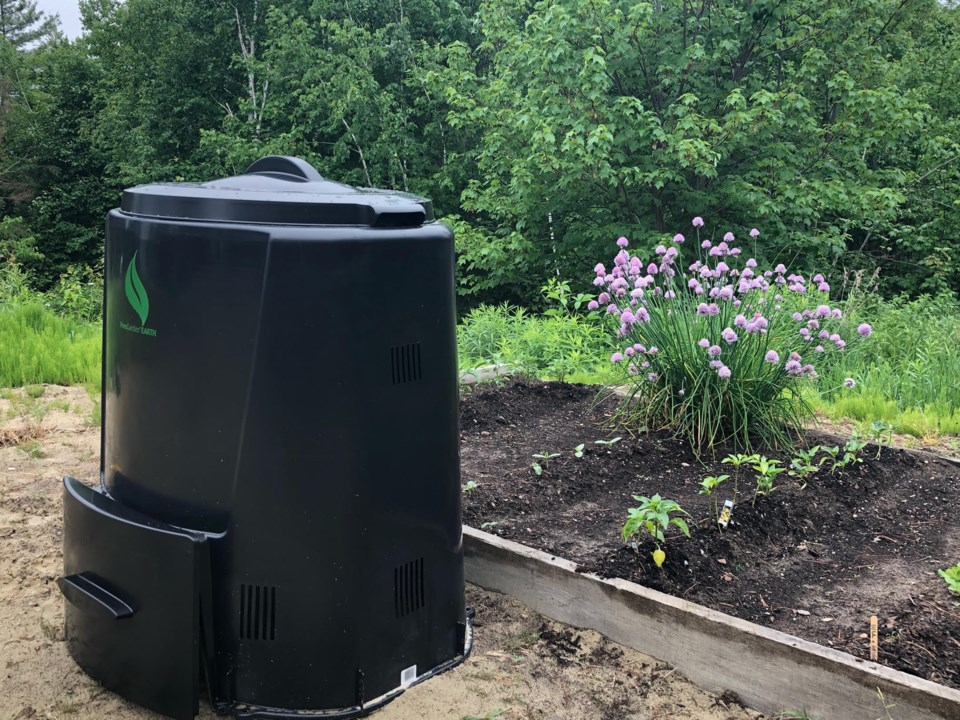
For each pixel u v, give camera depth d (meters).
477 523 3.34
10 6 60.34
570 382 5.78
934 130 18.14
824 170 14.80
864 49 14.82
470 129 18.77
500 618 2.90
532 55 13.82
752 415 4.24
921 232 17.31
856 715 2.29
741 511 3.42
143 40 25.72
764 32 14.01
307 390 2.08
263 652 2.18
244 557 2.15
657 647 2.65
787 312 4.73
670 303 4.42
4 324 7.88
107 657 2.35
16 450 4.64
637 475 3.89
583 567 2.84
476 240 16.31
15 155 32.78
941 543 3.42
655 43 14.45
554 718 2.37
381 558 2.21
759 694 2.45
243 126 22.89
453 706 2.39
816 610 2.79
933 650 2.52
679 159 12.57
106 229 2.42
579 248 15.67
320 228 2.08
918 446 5.02
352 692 2.21
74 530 2.39
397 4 22.73
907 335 8.88
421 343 2.23
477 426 4.63
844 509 3.69
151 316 2.19
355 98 19.56
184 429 2.17
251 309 2.07
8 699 2.37
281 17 21.95
